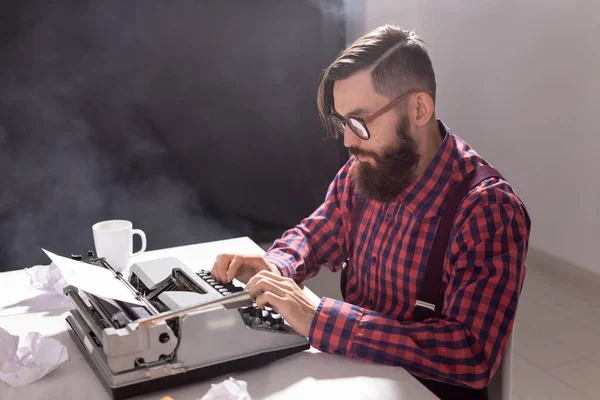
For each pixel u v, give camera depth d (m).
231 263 1.47
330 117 1.44
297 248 1.66
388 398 1.06
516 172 3.71
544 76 3.44
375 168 1.41
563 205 3.46
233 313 1.12
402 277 1.45
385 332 1.20
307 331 1.22
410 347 1.19
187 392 1.08
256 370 1.15
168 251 1.74
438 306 1.39
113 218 3.77
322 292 3.41
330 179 4.12
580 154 3.32
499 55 3.68
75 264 1.27
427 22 4.09
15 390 1.09
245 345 1.14
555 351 2.75
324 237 1.71
